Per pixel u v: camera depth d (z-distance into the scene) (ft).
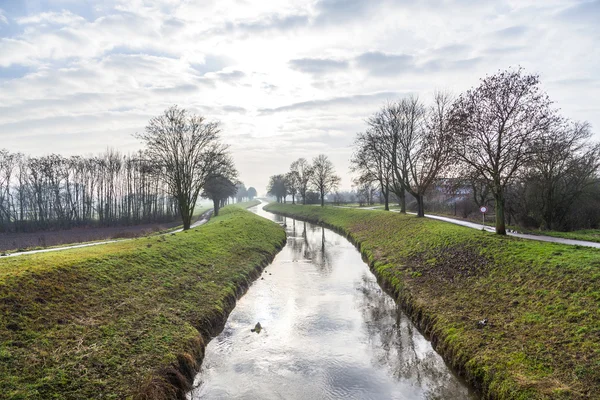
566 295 45.91
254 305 71.97
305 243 160.04
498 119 83.46
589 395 30.78
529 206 137.69
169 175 142.82
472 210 184.34
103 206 252.42
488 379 38.29
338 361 49.55
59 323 42.34
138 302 54.34
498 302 53.06
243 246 114.11
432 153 128.98
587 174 127.54
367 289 83.56
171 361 42.24
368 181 188.65
